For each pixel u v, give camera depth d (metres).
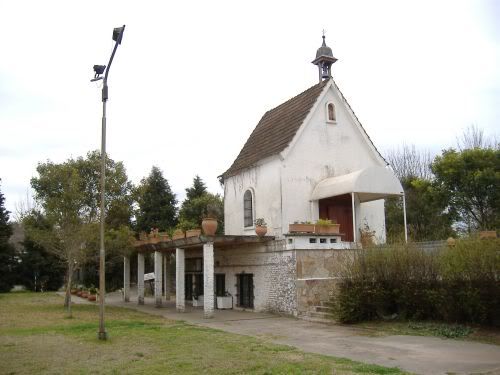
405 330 14.03
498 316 13.27
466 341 12.20
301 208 22.20
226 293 23.73
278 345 11.79
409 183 37.94
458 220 31.48
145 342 12.55
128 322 17.33
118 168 24.20
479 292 13.29
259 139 26.08
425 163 47.75
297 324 16.34
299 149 22.53
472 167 30.05
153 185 44.06
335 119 23.67
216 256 25.33
